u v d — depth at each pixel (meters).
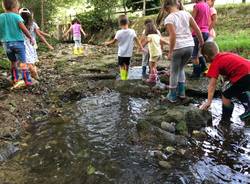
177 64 2.45
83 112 2.40
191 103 2.56
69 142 1.87
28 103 2.54
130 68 4.04
